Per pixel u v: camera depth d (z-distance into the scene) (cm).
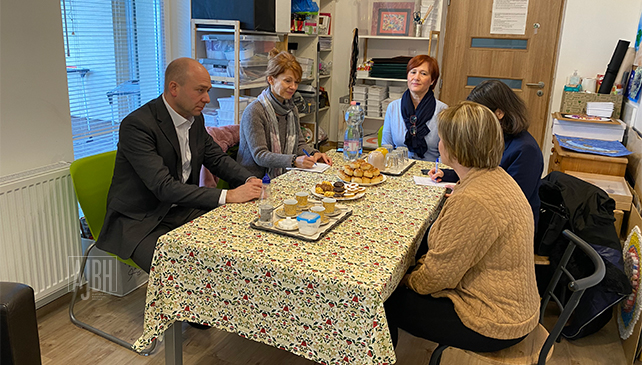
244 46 344
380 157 234
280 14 377
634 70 355
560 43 434
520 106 201
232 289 142
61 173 218
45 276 217
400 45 519
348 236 153
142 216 202
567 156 317
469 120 138
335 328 128
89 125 303
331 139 564
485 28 476
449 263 136
